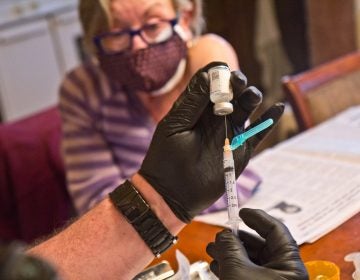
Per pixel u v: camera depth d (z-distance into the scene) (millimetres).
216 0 2445
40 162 1738
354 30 2461
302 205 1052
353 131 1381
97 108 1376
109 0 1214
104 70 1301
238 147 731
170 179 733
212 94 696
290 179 1178
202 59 1299
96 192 1314
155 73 1243
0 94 3449
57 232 832
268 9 2531
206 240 1004
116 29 1230
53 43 3617
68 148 1387
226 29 2510
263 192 1145
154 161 740
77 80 1403
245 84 709
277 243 681
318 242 920
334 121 1482
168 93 1323
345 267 842
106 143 1381
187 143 717
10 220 1741
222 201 1087
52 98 3709
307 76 1581
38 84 3605
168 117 727
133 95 1356
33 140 1748
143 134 1359
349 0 2406
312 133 1425
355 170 1146
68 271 767
